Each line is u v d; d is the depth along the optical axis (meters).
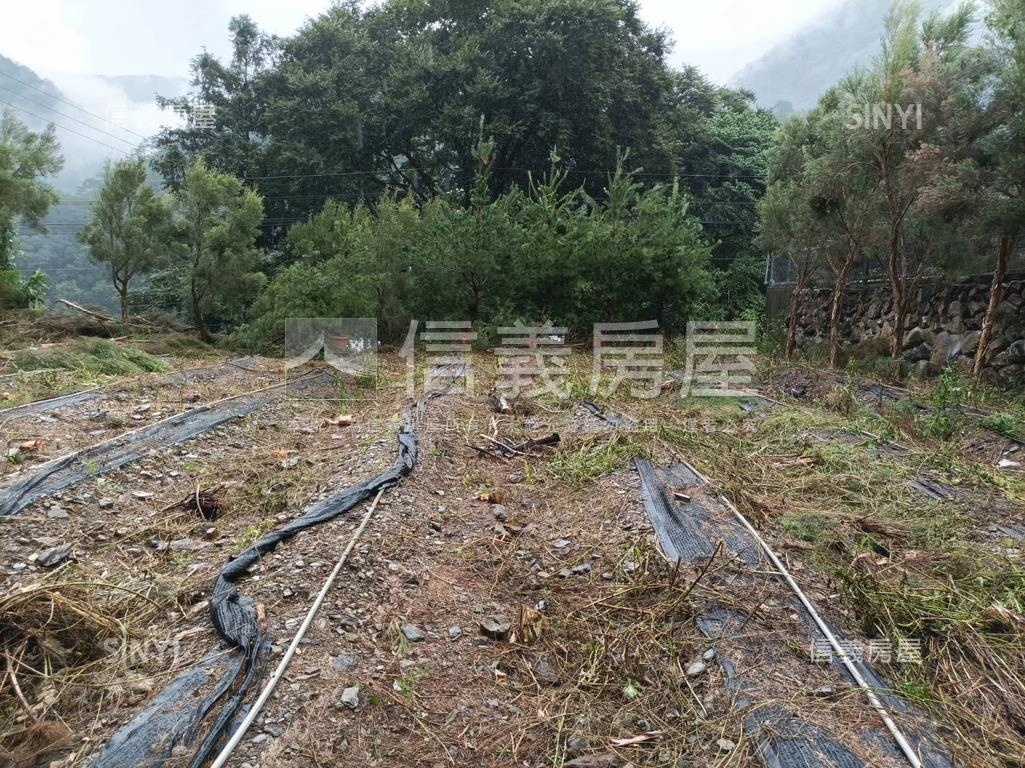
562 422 5.93
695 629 2.74
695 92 22.75
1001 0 5.95
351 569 3.00
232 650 2.43
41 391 5.86
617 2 17.42
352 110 16.19
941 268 6.93
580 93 16.59
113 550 3.34
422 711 2.30
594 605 3.00
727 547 3.35
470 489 4.31
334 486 4.05
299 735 2.05
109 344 7.54
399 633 2.67
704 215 19.41
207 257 10.49
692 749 2.14
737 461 4.73
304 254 11.77
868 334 9.13
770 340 10.74
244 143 17.53
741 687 2.36
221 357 9.12
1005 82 5.84
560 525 3.85
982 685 2.40
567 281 10.62
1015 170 5.66
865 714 2.23
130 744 2.00
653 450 4.77
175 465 4.48
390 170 18.70
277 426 5.70
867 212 7.53
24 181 9.13
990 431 5.23
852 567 3.11
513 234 10.11
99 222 10.30
